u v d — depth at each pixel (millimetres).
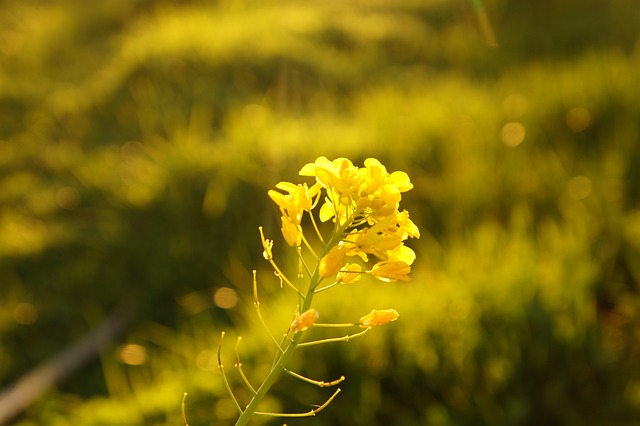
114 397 4348
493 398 3752
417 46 9938
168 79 8242
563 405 3748
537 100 6625
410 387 3832
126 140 7418
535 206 5477
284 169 6066
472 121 6652
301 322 1317
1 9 12680
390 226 1327
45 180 6977
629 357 4008
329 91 8414
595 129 6273
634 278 4570
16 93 8750
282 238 5668
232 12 10250
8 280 5824
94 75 9352
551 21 10180
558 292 4188
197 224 5918
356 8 11078
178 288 5578
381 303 4133
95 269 5777
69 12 11680
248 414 1360
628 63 7059
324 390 3816
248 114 7418
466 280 4363
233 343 4203
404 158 6145
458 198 5613
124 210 6160
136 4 11289
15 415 4660
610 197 5176
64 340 5359
